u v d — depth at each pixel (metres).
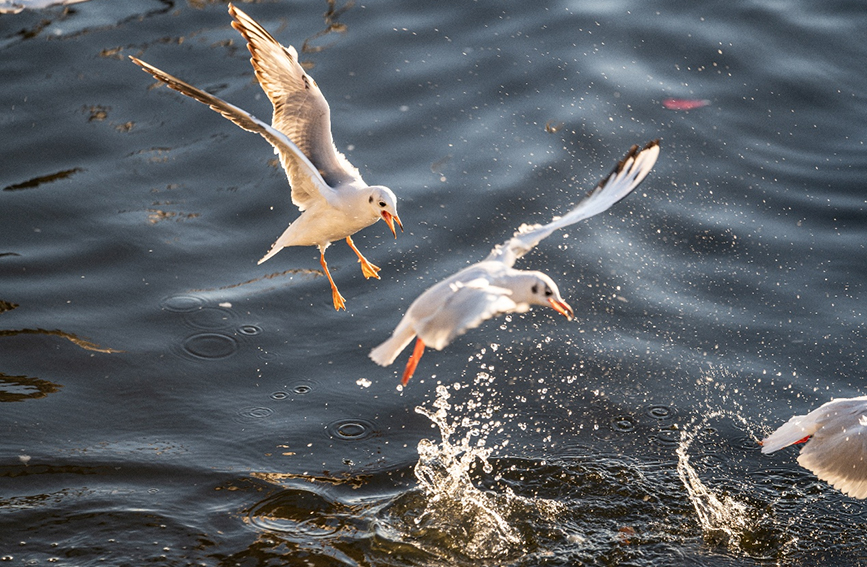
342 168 11.41
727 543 10.55
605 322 13.62
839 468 10.16
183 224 14.73
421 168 15.77
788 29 19.22
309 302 13.72
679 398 12.48
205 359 12.73
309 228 11.22
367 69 17.56
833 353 13.16
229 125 16.55
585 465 11.48
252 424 11.88
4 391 12.03
